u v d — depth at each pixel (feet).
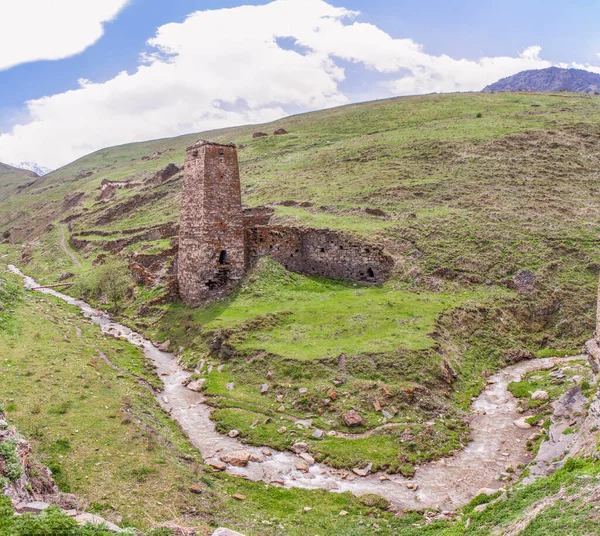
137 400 77.51
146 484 52.34
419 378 83.20
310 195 210.38
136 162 552.00
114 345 106.52
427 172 218.59
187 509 49.57
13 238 419.33
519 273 128.26
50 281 200.23
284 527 50.44
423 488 59.62
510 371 97.19
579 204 170.91
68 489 48.96
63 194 504.43
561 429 64.64
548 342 110.01
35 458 51.34
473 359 98.84
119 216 309.22
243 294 126.52
